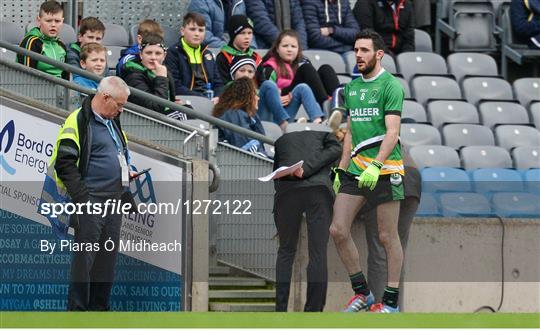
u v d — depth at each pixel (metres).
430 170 32.47
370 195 25.41
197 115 27.39
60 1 36.97
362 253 27.47
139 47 29.91
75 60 30.66
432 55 39.28
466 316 25.42
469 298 28.72
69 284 25.16
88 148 24.50
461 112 37.19
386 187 25.27
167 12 38.19
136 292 25.88
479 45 41.75
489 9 42.09
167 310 25.97
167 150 25.97
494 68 40.25
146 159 25.91
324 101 33.94
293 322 23.81
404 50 39.72
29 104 25.58
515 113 37.91
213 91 33.78
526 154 35.53
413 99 37.72
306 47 38.19
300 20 38.19
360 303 25.95
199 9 36.44
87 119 24.47
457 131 36.25
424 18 41.38
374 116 25.28
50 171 25.33
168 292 26.00
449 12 41.84
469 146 35.22
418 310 28.42
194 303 26.28
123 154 24.98
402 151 26.84
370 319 24.42
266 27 37.38
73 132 24.41
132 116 26.55
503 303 28.94
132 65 28.91
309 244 26.00
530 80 39.47
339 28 38.62
